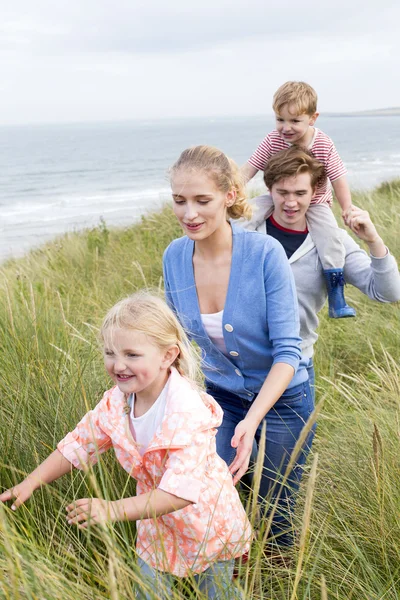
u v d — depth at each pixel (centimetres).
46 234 2277
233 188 250
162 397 217
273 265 253
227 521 221
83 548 218
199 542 216
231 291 255
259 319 257
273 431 276
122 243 946
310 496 168
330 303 311
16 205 3809
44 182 6019
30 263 912
